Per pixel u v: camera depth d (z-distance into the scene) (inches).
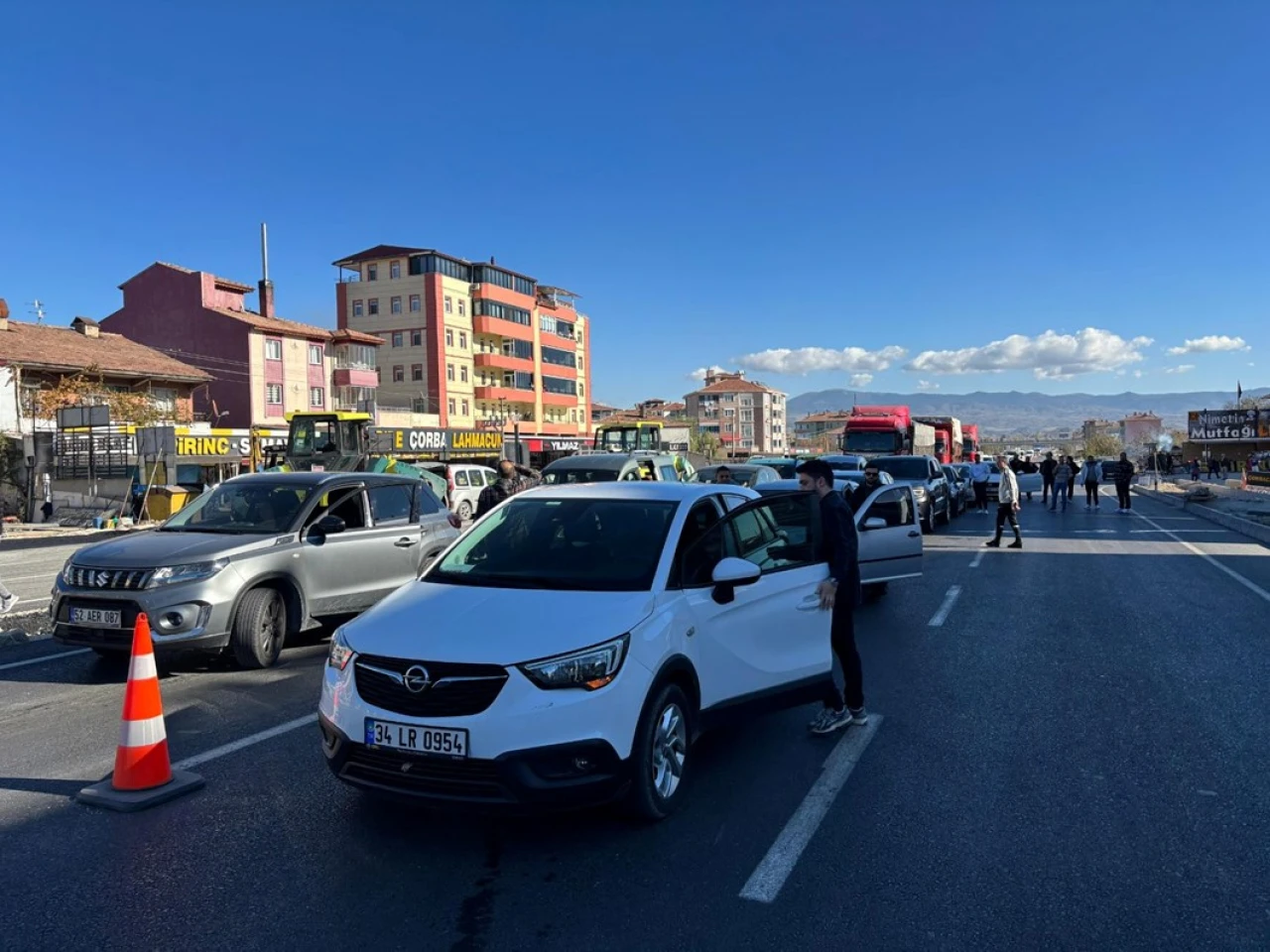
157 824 165.8
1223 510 944.9
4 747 211.0
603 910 133.6
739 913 132.8
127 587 258.1
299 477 326.3
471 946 124.2
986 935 127.0
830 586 209.5
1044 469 1132.5
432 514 366.3
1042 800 176.6
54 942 125.5
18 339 1583.4
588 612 160.4
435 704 146.9
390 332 2844.5
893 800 176.4
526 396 3161.9
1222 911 133.7
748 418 5482.3
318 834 161.0
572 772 147.8
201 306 2132.1
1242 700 246.4
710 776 189.2
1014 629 344.2
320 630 351.9
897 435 1179.3
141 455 1171.9
